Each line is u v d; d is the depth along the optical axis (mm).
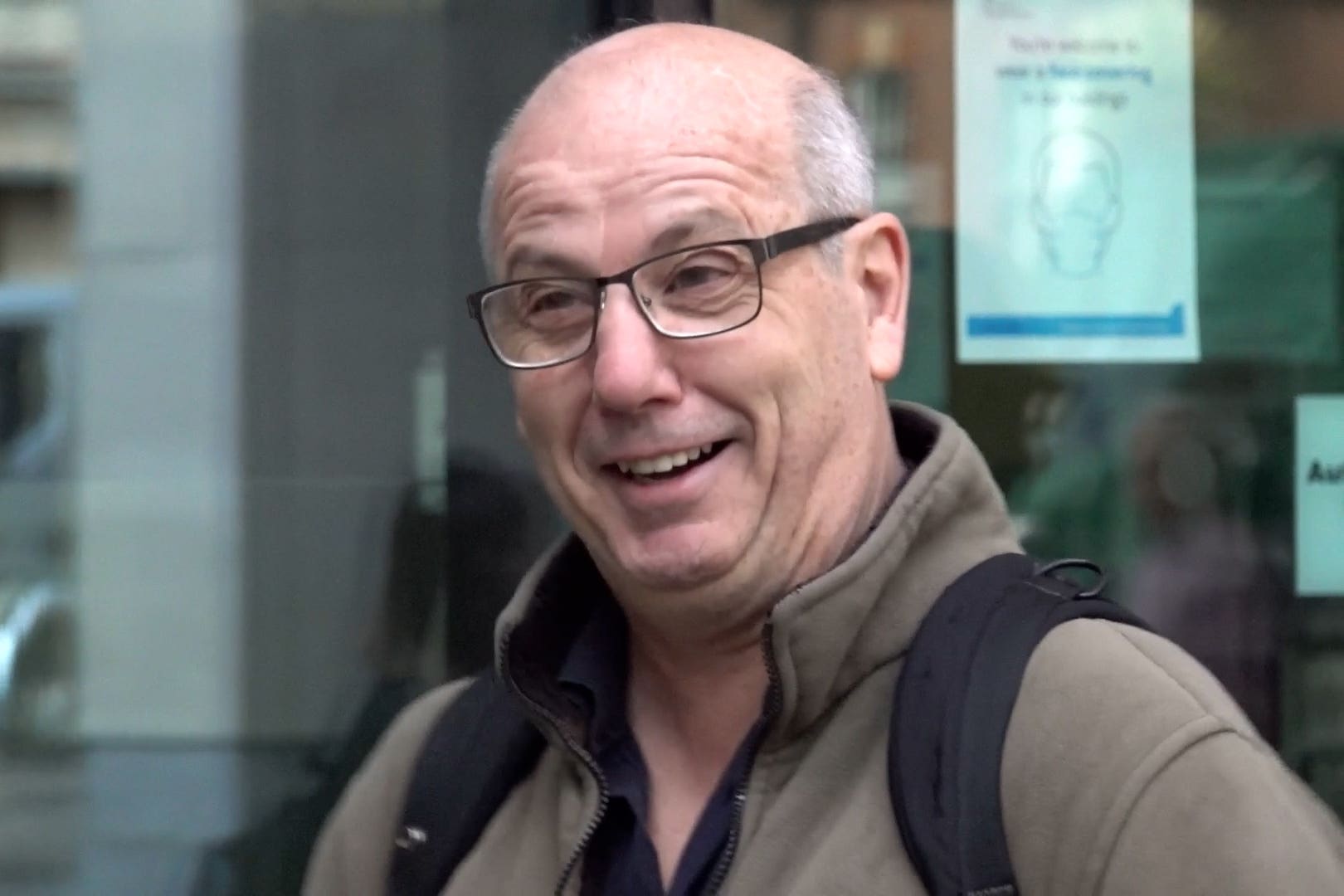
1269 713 2986
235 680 3076
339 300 3029
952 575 1733
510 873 1854
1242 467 2984
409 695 3029
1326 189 2971
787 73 1808
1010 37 2947
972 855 1513
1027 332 2971
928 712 1591
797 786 1673
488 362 3006
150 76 3023
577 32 2982
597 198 1708
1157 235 2975
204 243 3037
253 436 3049
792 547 1762
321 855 2186
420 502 3023
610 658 1907
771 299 1719
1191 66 2971
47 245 3049
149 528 3066
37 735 3102
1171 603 2984
